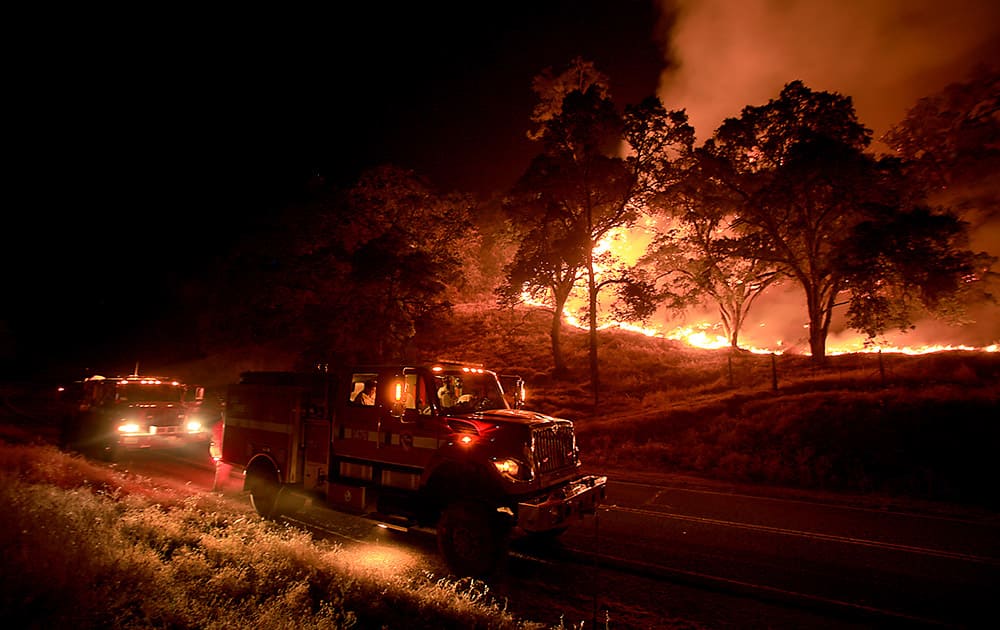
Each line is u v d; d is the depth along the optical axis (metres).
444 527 6.90
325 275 32.25
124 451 14.43
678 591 6.27
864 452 13.51
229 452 10.20
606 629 5.27
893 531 8.84
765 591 6.27
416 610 4.94
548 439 7.30
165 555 5.65
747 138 24.81
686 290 28.39
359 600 4.98
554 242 26.36
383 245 28.50
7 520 4.86
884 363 21.52
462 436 7.10
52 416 24.11
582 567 7.06
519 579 6.62
